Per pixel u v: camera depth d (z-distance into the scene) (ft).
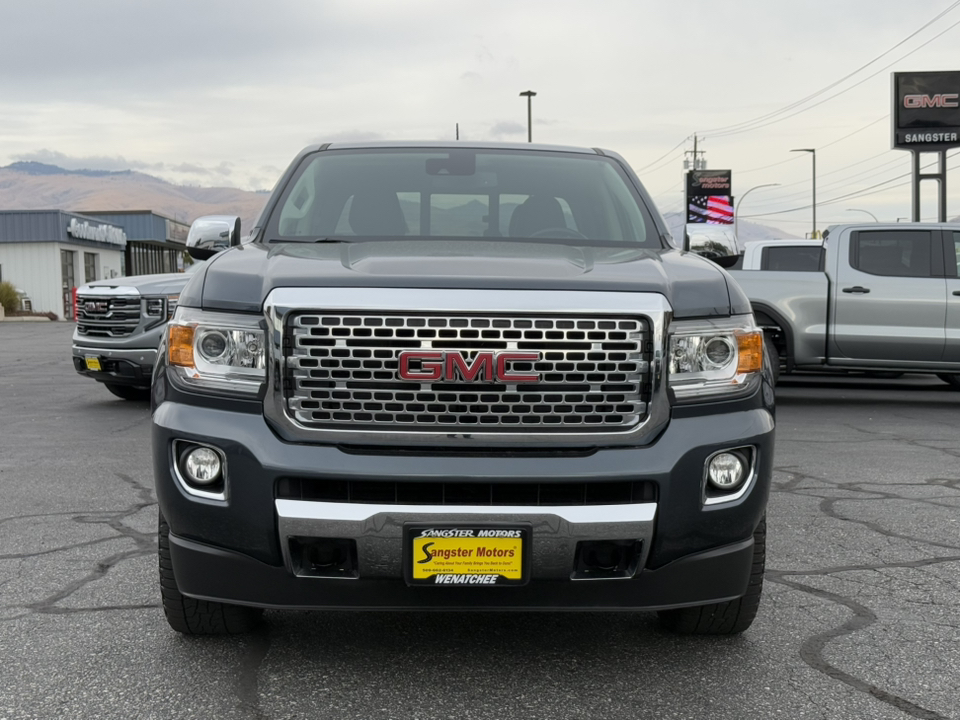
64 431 29.99
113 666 11.30
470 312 10.05
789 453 26.48
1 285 141.90
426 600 10.34
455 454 10.06
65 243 155.43
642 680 10.98
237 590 10.52
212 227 15.24
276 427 10.22
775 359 36.24
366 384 10.10
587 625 12.78
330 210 14.61
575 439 10.16
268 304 10.21
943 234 35.29
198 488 10.47
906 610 13.44
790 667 11.37
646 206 15.10
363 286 10.20
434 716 10.02
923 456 26.03
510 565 10.02
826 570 15.37
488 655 11.71
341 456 10.02
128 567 15.35
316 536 10.03
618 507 10.10
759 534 11.60
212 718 9.96
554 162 16.03
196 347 10.62
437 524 9.91
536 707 10.25
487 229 14.38
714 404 10.60
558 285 10.29
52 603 13.58
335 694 10.55
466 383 10.05
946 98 98.32
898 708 10.27
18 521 18.40
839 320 35.37
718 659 11.61
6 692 10.59
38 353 67.87
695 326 10.61
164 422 10.60
